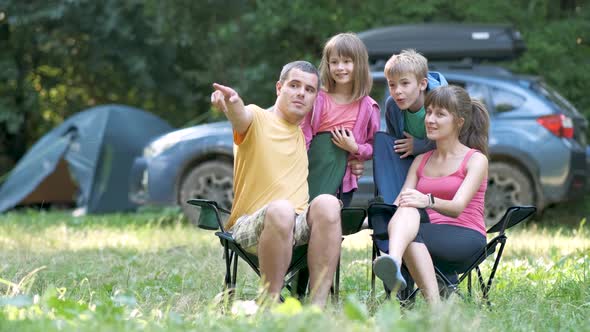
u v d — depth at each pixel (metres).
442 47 16.28
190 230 15.46
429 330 5.32
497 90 15.89
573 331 6.06
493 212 16.00
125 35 24.31
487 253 7.26
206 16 23.05
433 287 6.81
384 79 15.77
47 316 5.76
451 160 7.41
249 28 22.81
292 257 7.01
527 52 20.69
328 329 5.16
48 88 27.16
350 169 7.67
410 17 21.69
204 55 24.19
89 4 24.55
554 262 10.07
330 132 7.52
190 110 26.72
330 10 22.28
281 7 22.09
